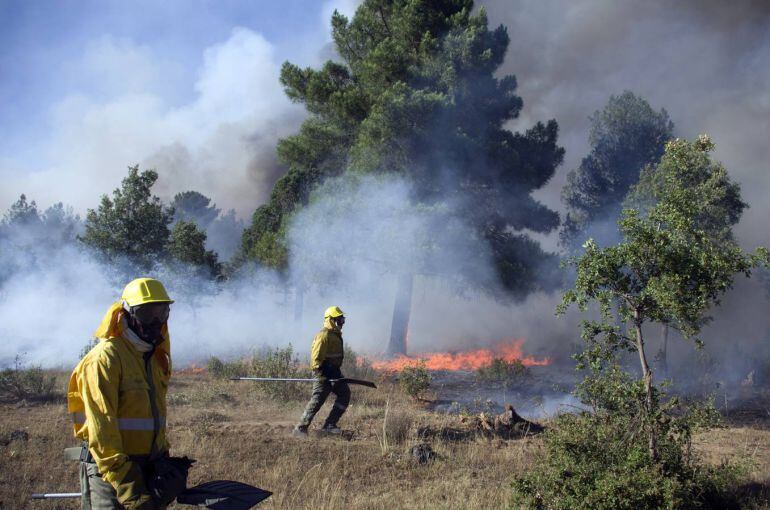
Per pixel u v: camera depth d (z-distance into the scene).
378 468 7.09
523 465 7.09
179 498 3.20
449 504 5.72
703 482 5.36
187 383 14.02
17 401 11.17
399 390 13.56
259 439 8.27
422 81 23.67
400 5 25.00
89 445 3.08
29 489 6.12
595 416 5.58
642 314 5.59
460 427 9.23
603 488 4.89
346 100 24.22
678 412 6.70
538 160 24.98
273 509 5.53
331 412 8.77
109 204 20.55
